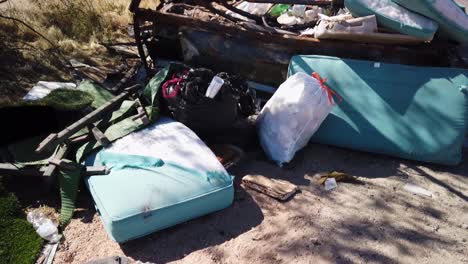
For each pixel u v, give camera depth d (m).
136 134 3.42
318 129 3.95
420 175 3.63
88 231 2.88
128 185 2.84
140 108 3.62
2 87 4.31
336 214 3.14
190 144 3.31
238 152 3.62
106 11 6.48
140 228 2.72
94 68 5.02
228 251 2.78
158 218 2.76
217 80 3.48
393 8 3.84
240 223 3.01
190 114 3.54
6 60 4.82
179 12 4.99
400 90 3.80
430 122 3.67
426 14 3.77
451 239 2.97
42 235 2.78
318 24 4.28
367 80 3.90
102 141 3.26
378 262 2.75
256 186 3.33
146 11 4.46
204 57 4.62
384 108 3.80
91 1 6.37
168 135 3.41
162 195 2.80
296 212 3.14
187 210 2.87
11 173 3.05
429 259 2.80
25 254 2.61
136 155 3.13
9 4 6.01
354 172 3.65
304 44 4.21
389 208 3.23
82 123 3.32
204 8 4.99
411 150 3.70
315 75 3.91
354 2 3.89
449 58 4.11
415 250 2.86
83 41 5.68
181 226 2.95
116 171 3.00
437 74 3.76
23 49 5.10
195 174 2.99
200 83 3.58
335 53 4.20
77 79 4.74
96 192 2.85
